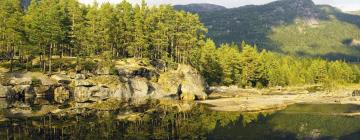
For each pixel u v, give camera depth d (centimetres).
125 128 4644
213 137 4262
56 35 8950
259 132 4666
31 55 9675
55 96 8275
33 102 7231
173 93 9688
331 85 15612
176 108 7112
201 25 11419
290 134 4622
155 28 11344
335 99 9481
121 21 10744
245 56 14038
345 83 17712
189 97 9425
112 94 8850
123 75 9406
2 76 7950
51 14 9106
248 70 13975
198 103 8262
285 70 16812
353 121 5741
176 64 10669
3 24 8906
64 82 8588
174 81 9875
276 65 16400
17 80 7988
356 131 4916
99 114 5853
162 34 10825
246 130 4778
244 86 13962
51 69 9131
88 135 4122
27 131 4253
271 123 5397
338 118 6038
